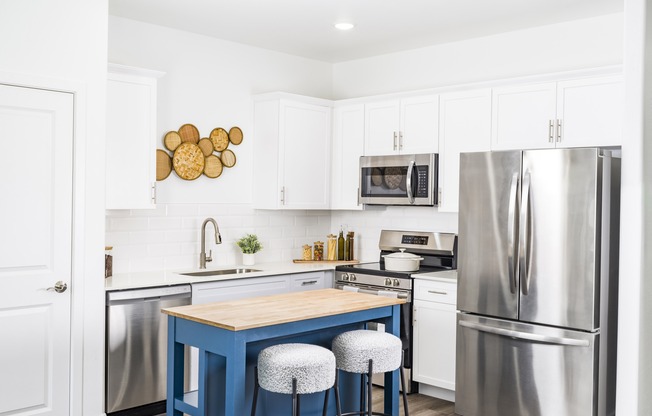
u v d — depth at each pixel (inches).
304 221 220.7
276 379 105.0
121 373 148.6
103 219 143.9
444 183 181.9
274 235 211.6
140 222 177.3
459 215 153.5
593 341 132.2
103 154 143.9
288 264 204.5
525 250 140.4
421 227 201.5
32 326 134.0
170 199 183.8
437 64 199.8
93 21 142.1
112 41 171.5
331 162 213.0
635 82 75.3
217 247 195.6
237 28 183.3
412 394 175.8
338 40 195.3
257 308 122.5
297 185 201.9
